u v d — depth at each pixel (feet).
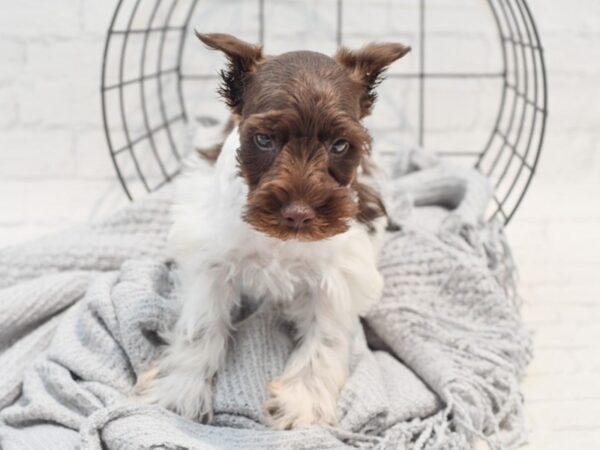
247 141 1.47
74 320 1.95
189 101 2.91
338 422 1.72
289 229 1.41
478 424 1.79
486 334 2.01
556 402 1.93
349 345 1.87
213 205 1.75
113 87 2.63
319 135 1.43
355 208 1.51
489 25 2.90
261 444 1.59
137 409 1.63
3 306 1.95
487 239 2.30
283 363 1.82
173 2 2.78
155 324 1.86
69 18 2.74
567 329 2.25
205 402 1.74
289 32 2.87
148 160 2.93
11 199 2.82
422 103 2.98
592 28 2.93
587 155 3.07
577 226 2.84
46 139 2.85
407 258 2.12
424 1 2.87
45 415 1.71
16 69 2.77
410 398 1.81
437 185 2.54
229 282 1.81
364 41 2.90
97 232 2.30
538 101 2.99
